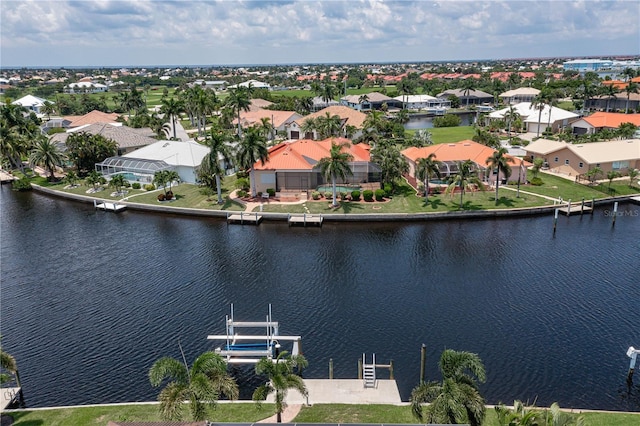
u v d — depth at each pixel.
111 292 46.38
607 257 52.50
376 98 186.50
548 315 40.59
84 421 28.20
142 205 72.38
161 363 25.28
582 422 22.59
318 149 83.56
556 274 48.41
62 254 56.34
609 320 39.69
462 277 48.06
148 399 31.70
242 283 47.75
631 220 65.06
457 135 125.25
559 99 191.62
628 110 151.38
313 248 56.69
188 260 53.88
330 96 172.38
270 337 35.34
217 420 28.05
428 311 41.56
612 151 82.31
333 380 32.12
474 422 23.06
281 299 44.25
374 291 45.44
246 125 129.38
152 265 52.72
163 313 42.25
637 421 27.58
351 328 39.16
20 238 61.84
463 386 23.27
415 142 96.81
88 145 91.44
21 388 32.81
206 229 64.25
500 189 75.69
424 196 72.75
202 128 140.25
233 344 35.94
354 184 78.44
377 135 99.62
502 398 30.94
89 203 77.25
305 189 77.44
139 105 166.38
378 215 65.81
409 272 49.47
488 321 39.81
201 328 39.75
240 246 57.84
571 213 67.00
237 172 86.81
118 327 40.12
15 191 86.81
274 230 63.34
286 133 126.50
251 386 32.78
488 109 172.88
